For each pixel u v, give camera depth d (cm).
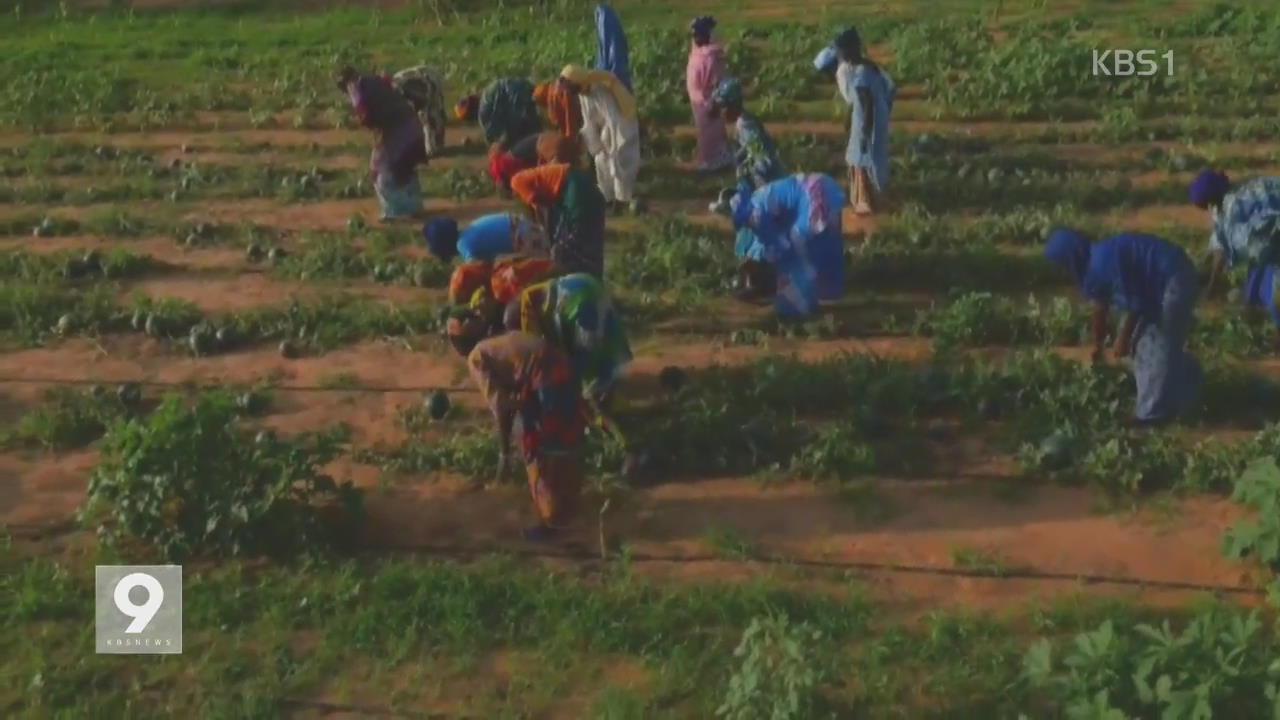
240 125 1794
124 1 2450
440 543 968
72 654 877
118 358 1239
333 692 840
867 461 1012
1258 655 793
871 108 1366
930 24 1936
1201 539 923
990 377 1078
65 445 1115
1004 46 1780
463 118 1425
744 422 1062
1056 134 1588
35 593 919
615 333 995
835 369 1109
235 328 1262
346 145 1695
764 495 997
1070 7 2045
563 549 953
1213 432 1032
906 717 789
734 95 1245
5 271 1404
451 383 1168
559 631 870
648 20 2134
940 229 1364
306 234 1460
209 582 932
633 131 1416
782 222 1191
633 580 914
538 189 1095
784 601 880
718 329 1223
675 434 1045
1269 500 885
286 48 2106
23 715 827
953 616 861
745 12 2161
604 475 1016
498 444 1038
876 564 921
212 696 839
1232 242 1073
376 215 1501
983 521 958
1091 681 758
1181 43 1830
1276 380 1086
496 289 986
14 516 1022
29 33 2295
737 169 1278
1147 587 883
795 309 1212
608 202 1460
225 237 1476
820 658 789
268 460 964
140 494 952
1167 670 759
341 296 1323
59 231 1502
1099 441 1011
